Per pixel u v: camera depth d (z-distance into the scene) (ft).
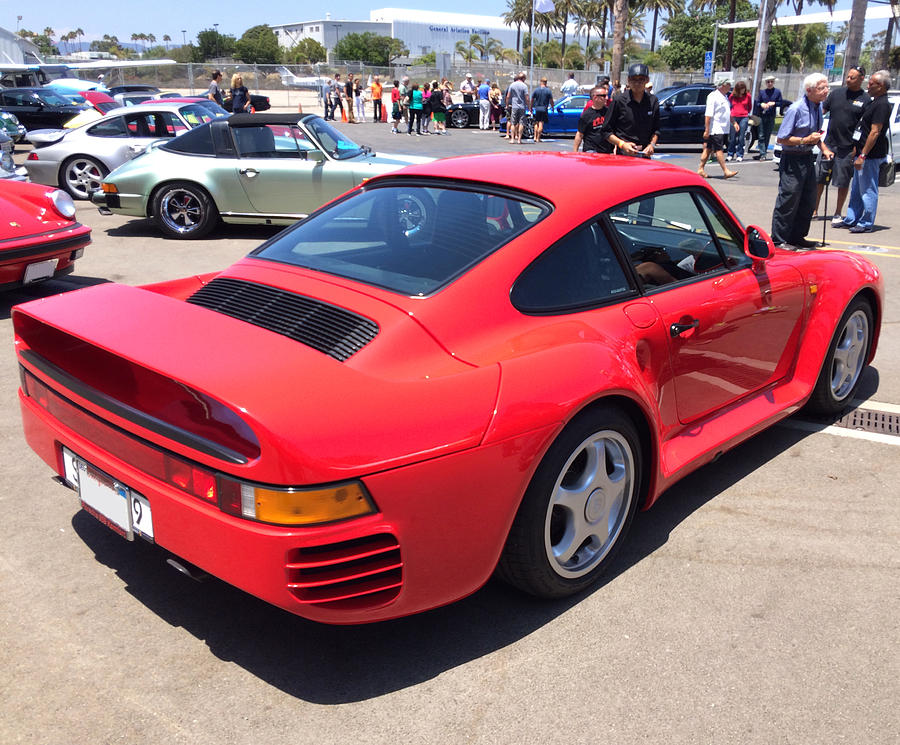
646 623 8.56
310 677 7.73
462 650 8.14
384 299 8.10
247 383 6.68
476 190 9.57
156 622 8.51
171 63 126.82
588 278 9.08
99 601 8.85
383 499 6.73
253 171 29.35
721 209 11.18
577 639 8.30
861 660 8.02
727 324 10.59
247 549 6.63
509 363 7.77
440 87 93.25
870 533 10.39
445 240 8.84
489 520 7.43
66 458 8.59
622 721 7.18
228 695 7.46
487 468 7.24
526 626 8.52
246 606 8.86
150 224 33.99
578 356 8.16
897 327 19.49
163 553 9.86
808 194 27.61
